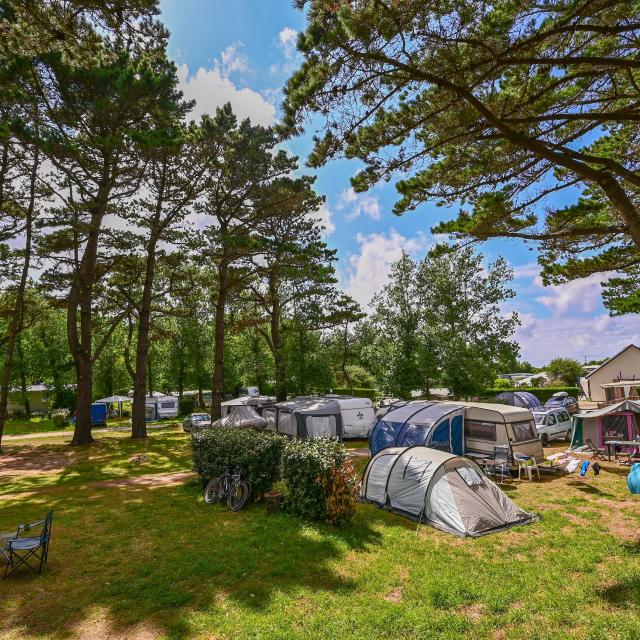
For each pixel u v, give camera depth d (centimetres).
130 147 2023
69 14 828
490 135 786
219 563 750
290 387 2777
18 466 1830
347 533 902
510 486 1302
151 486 1384
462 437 1573
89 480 1523
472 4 627
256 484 1113
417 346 2361
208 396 5253
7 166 2166
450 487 977
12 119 1573
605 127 1037
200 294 2841
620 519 978
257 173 2406
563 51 784
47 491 1372
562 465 1475
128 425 3653
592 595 626
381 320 2472
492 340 2442
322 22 632
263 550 809
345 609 599
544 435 2059
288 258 2420
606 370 4200
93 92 1788
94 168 2006
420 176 897
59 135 1686
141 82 1736
